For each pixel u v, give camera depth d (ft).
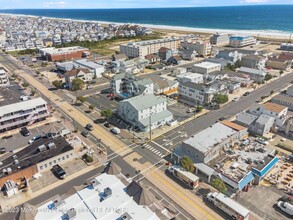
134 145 241.14
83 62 505.66
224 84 357.20
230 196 175.94
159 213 144.77
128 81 357.82
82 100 336.29
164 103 288.71
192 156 207.31
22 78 459.32
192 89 334.03
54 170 206.39
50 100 354.13
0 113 261.85
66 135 254.47
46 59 602.03
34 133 265.75
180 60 543.80
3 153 231.91
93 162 216.95
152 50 631.15
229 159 204.74
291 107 293.84
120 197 150.20
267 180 190.19
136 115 266.77
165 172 202.90
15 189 182.39
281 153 222.07
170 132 263.70
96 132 265.54
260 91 372.58
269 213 161.89
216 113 304.09
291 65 497.05
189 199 175.11
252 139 243.40
